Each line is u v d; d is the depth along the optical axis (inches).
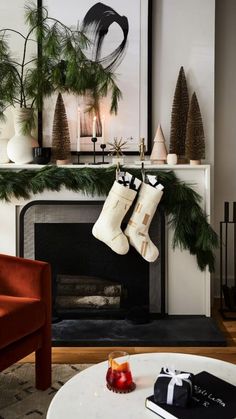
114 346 101.3
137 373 59.7
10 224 117.3
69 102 124.6
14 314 74.0
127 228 113.3
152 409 51.0
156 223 116.2
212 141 124.3
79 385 56.9
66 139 122.1
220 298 126.3
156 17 123.5
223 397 52.1
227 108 133.4
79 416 50.1
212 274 130.1
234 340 105.2
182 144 123.0
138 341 101.4
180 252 116.9
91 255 117.2
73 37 120.0
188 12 123.0
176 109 122.5
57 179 113.7
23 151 119.8
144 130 124.6
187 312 118.3
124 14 122.8
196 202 116.0
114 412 50.9
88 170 114.0
